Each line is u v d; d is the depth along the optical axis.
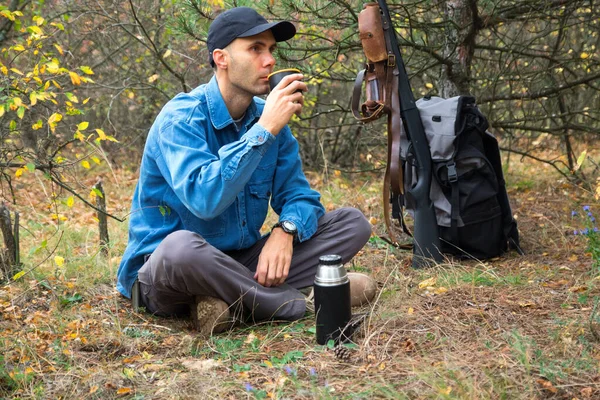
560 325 2.31
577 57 5.32
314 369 2.05
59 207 5.29
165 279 2.49
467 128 3.39
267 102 2.44
